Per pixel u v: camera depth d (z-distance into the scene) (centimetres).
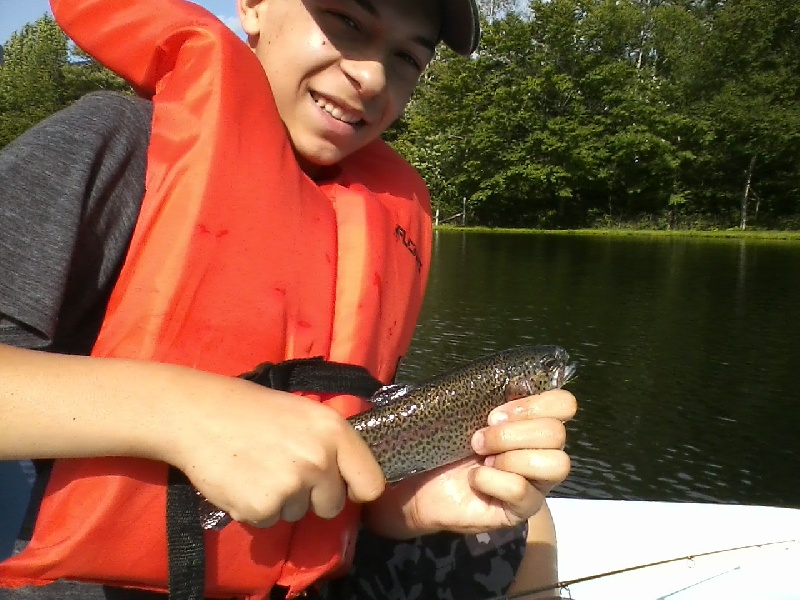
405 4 62
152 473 51
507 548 72
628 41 1258
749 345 390
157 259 55
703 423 278
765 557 97
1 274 48
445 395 71
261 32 66
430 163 1245
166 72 65
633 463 243
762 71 1170
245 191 58
